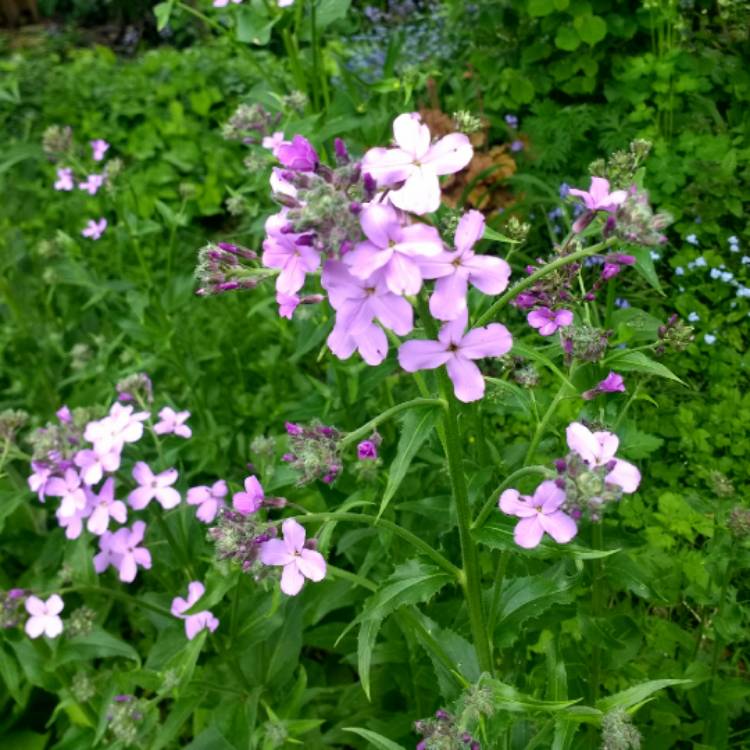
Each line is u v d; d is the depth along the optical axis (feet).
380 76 2.80
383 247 0.62
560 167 2.30
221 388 1.90
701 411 1.62
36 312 2.12
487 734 0.78
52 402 1.92
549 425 1.06
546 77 2.44
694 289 1.84
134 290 1.85
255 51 3.32
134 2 4.54
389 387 1.54
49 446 1.13
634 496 1.41
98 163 2.87
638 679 1.20
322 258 0.67
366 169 0.64
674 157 2.10
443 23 3.06
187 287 1.74
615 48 2.43
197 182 2.93
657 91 2.27
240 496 0.80
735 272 1.94
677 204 2.06
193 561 1.24
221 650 1.18
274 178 0.70
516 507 0.71
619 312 1.13
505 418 1.68
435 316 0.64
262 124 1.46
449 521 1.11
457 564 1.13
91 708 1.33
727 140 2.12
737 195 1.99
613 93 2.34
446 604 1.19
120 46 4.59
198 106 3.06
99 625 1.36
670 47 2.30
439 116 2.27
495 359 1.03
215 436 1.68
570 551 0.80
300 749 1.28
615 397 1.08
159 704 1.51
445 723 0.81
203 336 2.02
